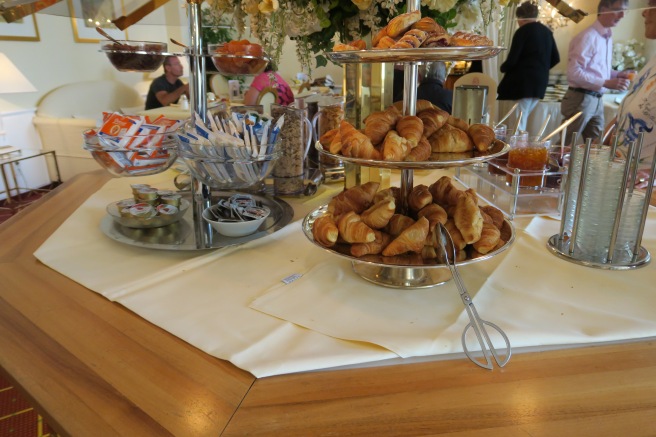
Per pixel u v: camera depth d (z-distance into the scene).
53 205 1.14
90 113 4.09
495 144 0.74
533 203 1.05
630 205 0.79
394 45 0.61
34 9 0.95
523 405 0.47
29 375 0.52
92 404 0.48
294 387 0.50
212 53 1.02
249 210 0.92
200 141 0.82
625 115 1.22
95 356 0.56
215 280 0.75
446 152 0.69
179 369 0.53
